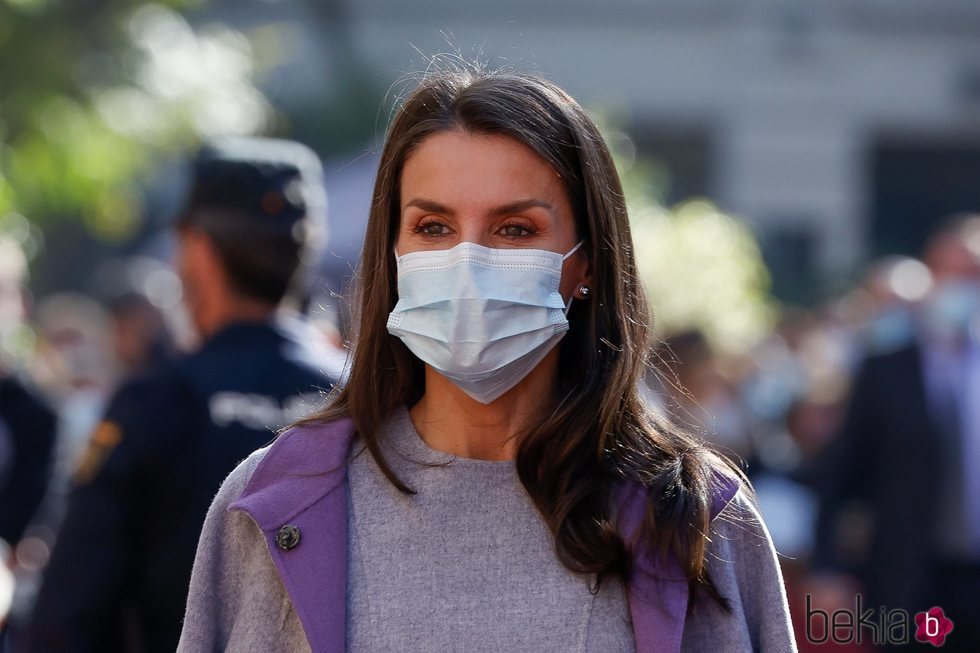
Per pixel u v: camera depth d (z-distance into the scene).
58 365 16.61
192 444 6.84
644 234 16.58
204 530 5.02
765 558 5.06
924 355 12.66
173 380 6.96
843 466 12.91
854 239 53.50
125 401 6.87
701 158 54.38
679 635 4.69
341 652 4.64
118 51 23.53
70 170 22.58
